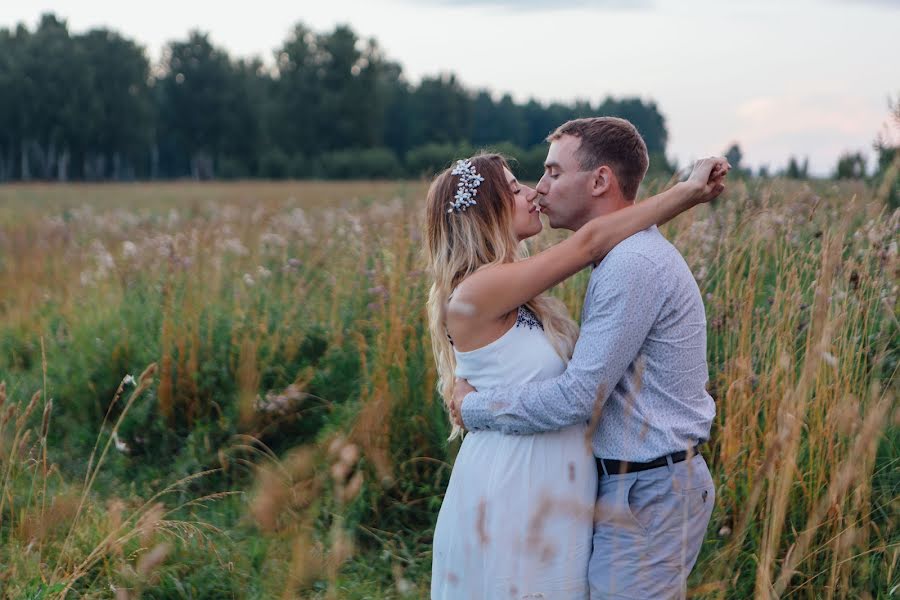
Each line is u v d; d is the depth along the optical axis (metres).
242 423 4.69
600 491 2.45
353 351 4.98
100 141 81.06
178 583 3.34
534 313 2.56
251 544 3.66
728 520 3.24
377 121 86.06
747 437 3.33
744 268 4.22
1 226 13.09
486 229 2.54
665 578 2.36
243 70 91.88
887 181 3.23
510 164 2.91
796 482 3.11
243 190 35.25
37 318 6.79
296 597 3.24
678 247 4.34
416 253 5.26
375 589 3.45
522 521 2.41
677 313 2.32
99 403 5.05
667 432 2.33
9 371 5.81
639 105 96.44
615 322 2.26
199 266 6.23
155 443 4.85
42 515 3.54
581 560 2.41
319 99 83.81
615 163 2.47
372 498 3.91
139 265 6.86
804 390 2.66
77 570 3.20
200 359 5.13
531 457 2.43
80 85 79.69
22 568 3.31
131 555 3.45
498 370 2.47
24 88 78.12
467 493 2.52
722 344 3.97
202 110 88.06
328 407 4.77
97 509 3.85
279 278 6.33
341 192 25.67
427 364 4.34
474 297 2.45
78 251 9.09
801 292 3.62
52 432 4.97
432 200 2.64
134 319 5.63
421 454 4.20
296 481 3.87
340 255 6.38
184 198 27.72
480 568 2.48
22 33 87.75
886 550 3.00
